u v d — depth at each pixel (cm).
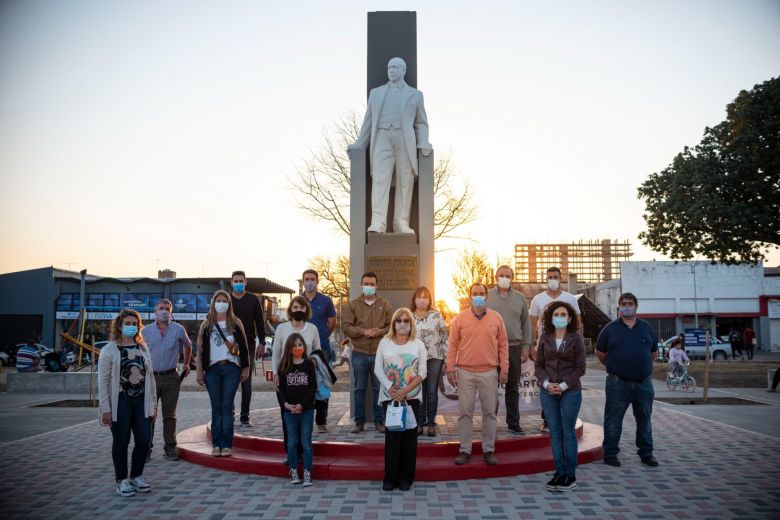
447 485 629
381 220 923
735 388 1858
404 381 619
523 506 556
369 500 575
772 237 2072
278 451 731
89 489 629
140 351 614
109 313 3972
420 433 765
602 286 4975
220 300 718
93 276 4156
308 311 682
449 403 921
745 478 659
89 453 828
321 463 668
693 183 2155
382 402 623
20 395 1745
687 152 2242
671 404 1432
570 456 612
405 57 981
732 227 2069
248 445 752
